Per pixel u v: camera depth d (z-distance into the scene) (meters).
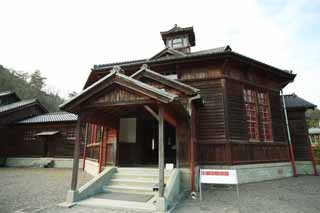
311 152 9.96
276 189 6.23
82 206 4.35
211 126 7.51
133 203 4.43
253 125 8.38
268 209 4.19
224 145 7.21
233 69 8.18
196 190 6.17
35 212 3.90
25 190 5.92
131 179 5.95
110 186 5.68
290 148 9.20
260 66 8.44
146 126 8.82
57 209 4.12
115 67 4.81
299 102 10.72
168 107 4.69
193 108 6.91
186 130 6.27
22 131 15.33
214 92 7.78
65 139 14.30
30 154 14.63
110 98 4.76
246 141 7.72
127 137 7.48
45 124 14.97
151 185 5.59
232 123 7.54
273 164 8.27
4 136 15.23
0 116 15.05
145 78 7.04
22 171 11.16
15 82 31.91
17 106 16.11
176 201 4.80
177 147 6.20
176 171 5.80
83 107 4.96
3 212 3.91
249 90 8.66
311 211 4.04
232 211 4.08
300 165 9.98
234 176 4.88
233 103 7.79
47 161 13.98
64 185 6.71
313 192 5.78
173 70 8.59
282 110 9.71
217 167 7.07
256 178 7.57
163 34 11.89
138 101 4.52
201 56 7.73
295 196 5.32
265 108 9.02
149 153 8.68
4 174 9.70
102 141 7.29
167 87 6.74
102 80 4.69
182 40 11.80
